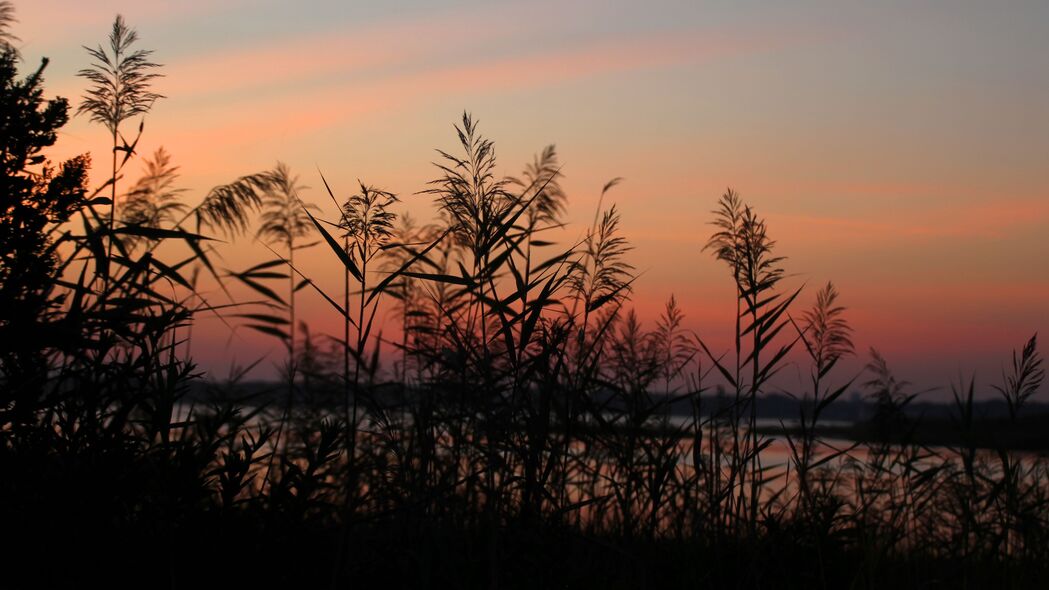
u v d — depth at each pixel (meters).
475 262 4.74
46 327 4.21
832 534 5.71
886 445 6.83
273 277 5.02
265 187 6.12
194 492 4.32
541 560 4.84
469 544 4.67
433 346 5.79
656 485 5.17
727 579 5.46
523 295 4.70
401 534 4.76
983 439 6.15
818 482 6.75
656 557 5.42
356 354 4.53
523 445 4.77
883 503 6.73
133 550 4.23
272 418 6.29
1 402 4.20
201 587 4.23
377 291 4.54
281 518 4.45
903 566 6.02
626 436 5.45
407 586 4.72
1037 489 6.52
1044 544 5.93
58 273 4.61
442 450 5.47
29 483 4.14
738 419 5.70
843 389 5.67
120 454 4.31
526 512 4.80
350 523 4.38
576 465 5.83
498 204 4.73
